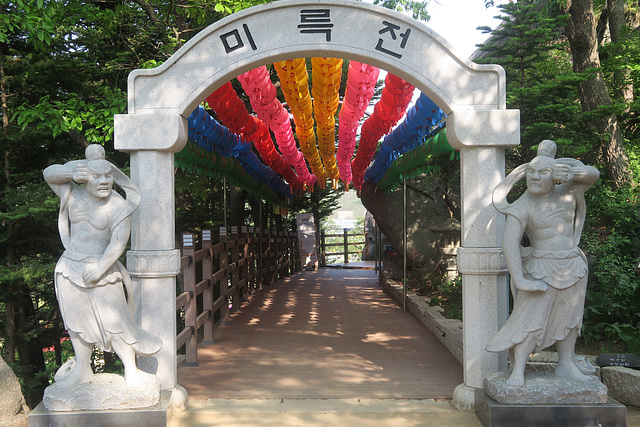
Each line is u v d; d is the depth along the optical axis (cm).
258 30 405
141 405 356
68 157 875
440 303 806
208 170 699
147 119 402
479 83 411
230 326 758
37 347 864
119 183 368
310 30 405
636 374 420
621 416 348
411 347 619
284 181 1428
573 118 641
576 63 748
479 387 407
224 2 730
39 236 763
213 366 542
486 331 406
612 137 729
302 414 403
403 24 409
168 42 865
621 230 655
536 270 360
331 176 1216
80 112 673
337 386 472
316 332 710
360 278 1533
